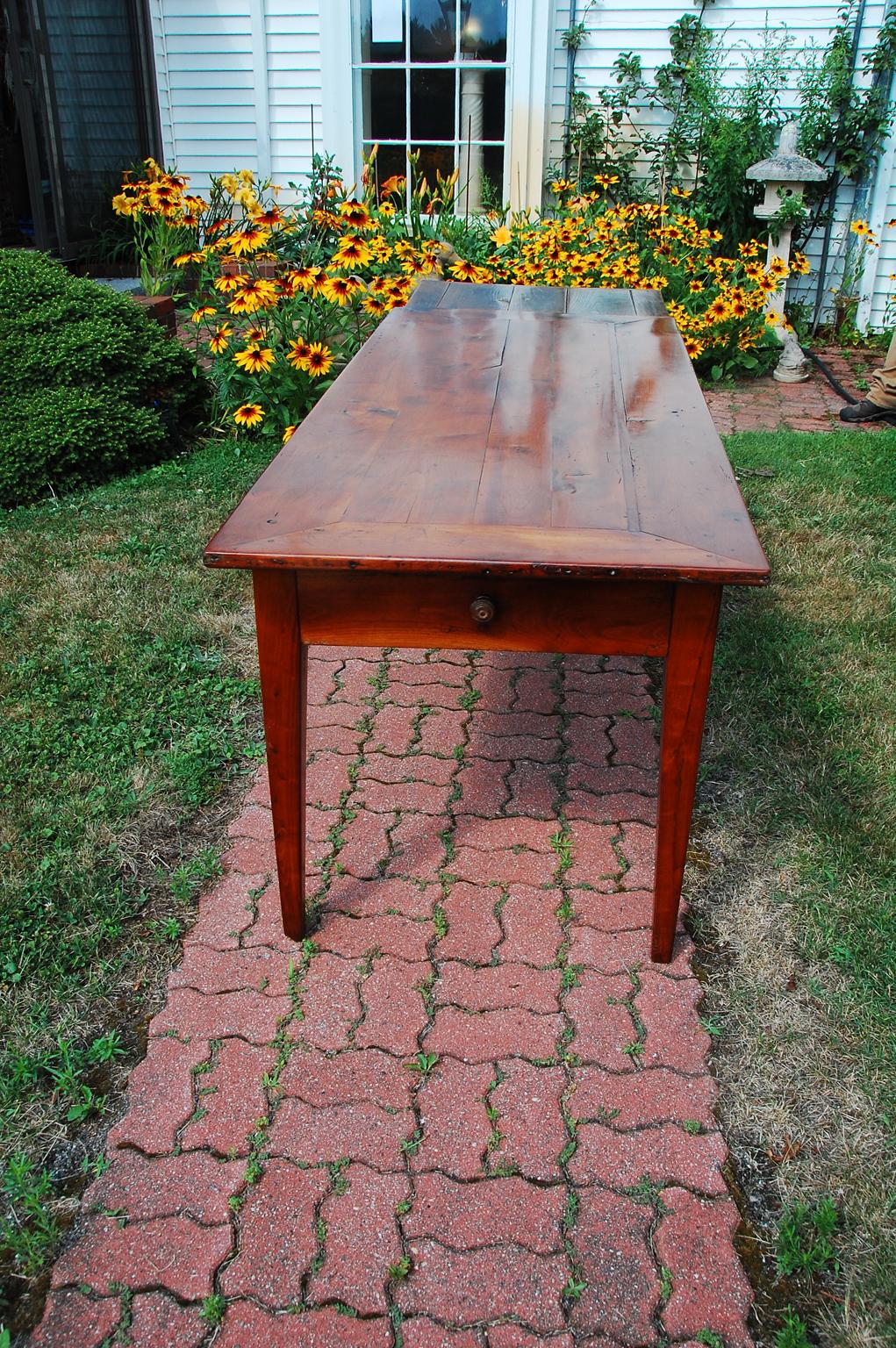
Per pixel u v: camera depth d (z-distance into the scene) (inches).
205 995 78.6
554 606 68.6
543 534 65.9
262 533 66.4
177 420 193.3
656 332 117.0
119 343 175.2
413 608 69.6
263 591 69.5
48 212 272.2
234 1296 59.1
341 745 108.7
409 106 284.5
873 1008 77.0
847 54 262.4
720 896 88.4
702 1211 63.5
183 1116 69.3
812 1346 57.1
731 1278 60.0
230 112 287.9
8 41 258.4
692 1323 57.9
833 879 89.0
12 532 154.3
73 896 86.8
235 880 90.4
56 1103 70.2
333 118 283.0
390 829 96.5
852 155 266.5
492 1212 63.4
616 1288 59.4
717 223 280.4
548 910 87.0
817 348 273.9
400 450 80.4
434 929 85.0
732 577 61.5
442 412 89.0
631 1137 68.1
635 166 285.6
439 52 277.4
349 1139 67.9
